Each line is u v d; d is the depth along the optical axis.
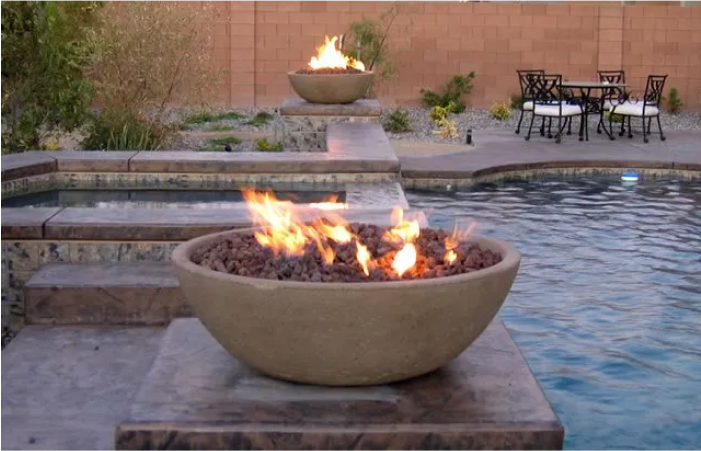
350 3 15.52
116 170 7.36
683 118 15.23
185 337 3.54
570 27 15.73
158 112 10.18
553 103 12.90
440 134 13.21
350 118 10.95
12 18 6.88
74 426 3.48
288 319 2.84
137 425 2.78
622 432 4.02
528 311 5.64
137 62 9.59
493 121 14.70
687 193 9.78
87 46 8.88
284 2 15.47
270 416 2.85
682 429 4.04
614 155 11.48
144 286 4.59
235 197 6.98
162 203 6.66
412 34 15.66
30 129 7.70
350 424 2.80
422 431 2.78
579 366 4.76
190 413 2.86
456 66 15.76
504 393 3.01
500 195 9.63
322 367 2.95
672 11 15.70
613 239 7.54
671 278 6.38
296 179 7.47
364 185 7.36
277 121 13.69
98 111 11.38
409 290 2.80
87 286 4.58
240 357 3.07
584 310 5.66
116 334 4.50
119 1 10.12
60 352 4.24
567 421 4.12
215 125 13.39
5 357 4.16
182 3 15.17
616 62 15.79
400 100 15.84
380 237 3.57
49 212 5.28
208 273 2.93
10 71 7.10
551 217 8.45
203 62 10.35
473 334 3.04
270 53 15.59
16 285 5.00
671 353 4.94
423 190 10.01
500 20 15.68
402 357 2.94
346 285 2.78
